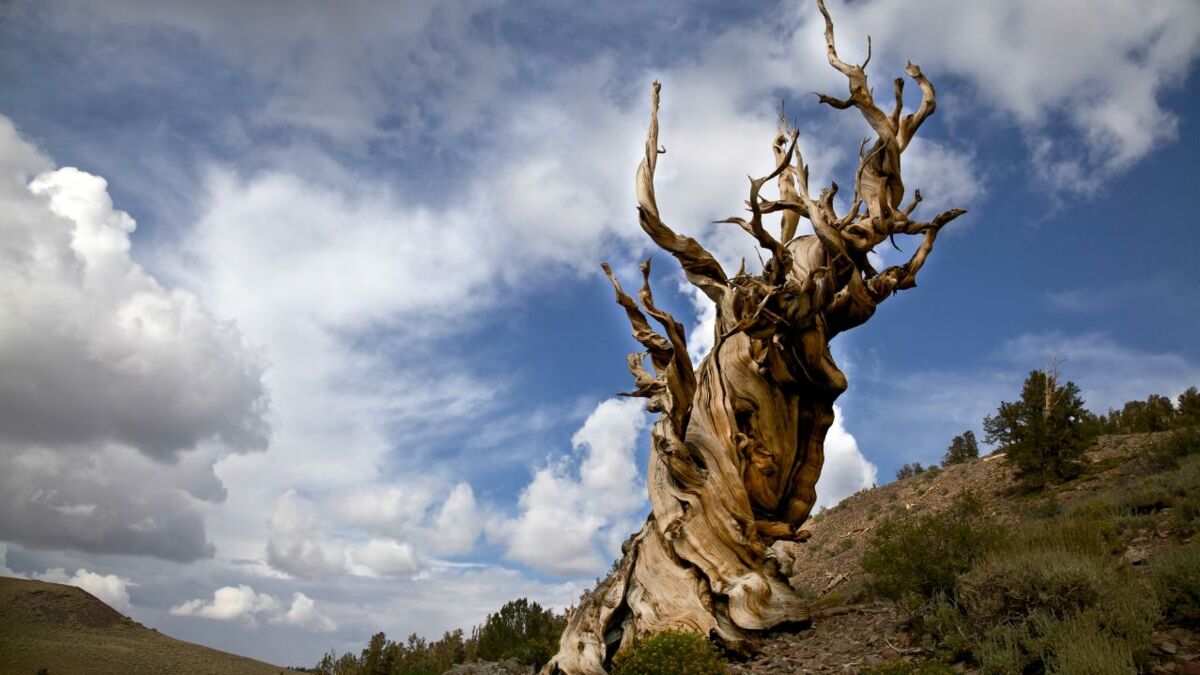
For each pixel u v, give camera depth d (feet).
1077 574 29.07
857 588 50.31
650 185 49.37
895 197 50.26
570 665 41.27
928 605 34.06
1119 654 24.17
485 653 59.98
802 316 45.16
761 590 41.60
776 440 47.29
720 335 51.11
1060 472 71.20
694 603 41.75
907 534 36.42
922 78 52.11
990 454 99.19
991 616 29.60
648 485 48.60
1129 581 29.96
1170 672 24.02
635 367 54.80
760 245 47.32
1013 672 25.82
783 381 47.26
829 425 49.44
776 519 48.44
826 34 52.95
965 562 34.78
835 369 47.39
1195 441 59.31
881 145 49.34
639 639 40.19
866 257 48.85
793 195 56.90
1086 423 73.00
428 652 65.16
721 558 43.50
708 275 51.93
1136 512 44.68
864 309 48.06
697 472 45.96
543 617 62.59
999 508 69.72
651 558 44.88
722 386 48.21
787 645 38.78
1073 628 26.23
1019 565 31.17
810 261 51.06
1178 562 29.04
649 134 50.39
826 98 49.80
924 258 48.91
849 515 97.66
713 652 35.76
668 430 47.44
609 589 45.62
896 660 31.07
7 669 49.26
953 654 29.35
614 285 50.37
